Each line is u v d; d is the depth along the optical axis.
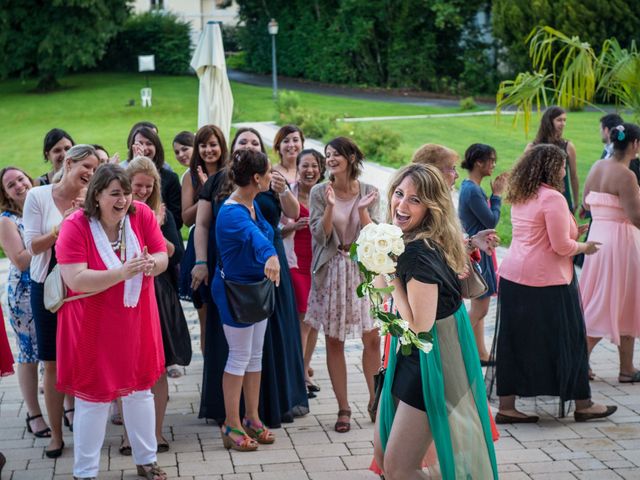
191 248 5.55
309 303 5.41
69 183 4.72
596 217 6.20
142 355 4.36
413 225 3.69
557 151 5.26
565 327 5.32
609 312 6.07
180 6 45.72
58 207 4.73
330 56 36.91
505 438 5.18
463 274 3.76
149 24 37.88
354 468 4.72
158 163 6.27
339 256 5.31
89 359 4.20
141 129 6.25
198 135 5.95
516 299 5.34
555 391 5.37
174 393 6.07
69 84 34.34
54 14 32.78
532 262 5.28
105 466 4.74
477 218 6.30
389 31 36.09
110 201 4.15
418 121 24.38
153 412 4.52
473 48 35.91
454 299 3.70
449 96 34.03
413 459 3.69
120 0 34.22
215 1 46.47
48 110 27.41
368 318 5.30
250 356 5.01
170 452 4.96
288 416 5.41
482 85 34.88
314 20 37.59
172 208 6.30
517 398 5.75
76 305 4.20
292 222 5.92
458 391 3.66
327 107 28.30
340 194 5.37
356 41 36.16
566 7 27.48
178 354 5.07
